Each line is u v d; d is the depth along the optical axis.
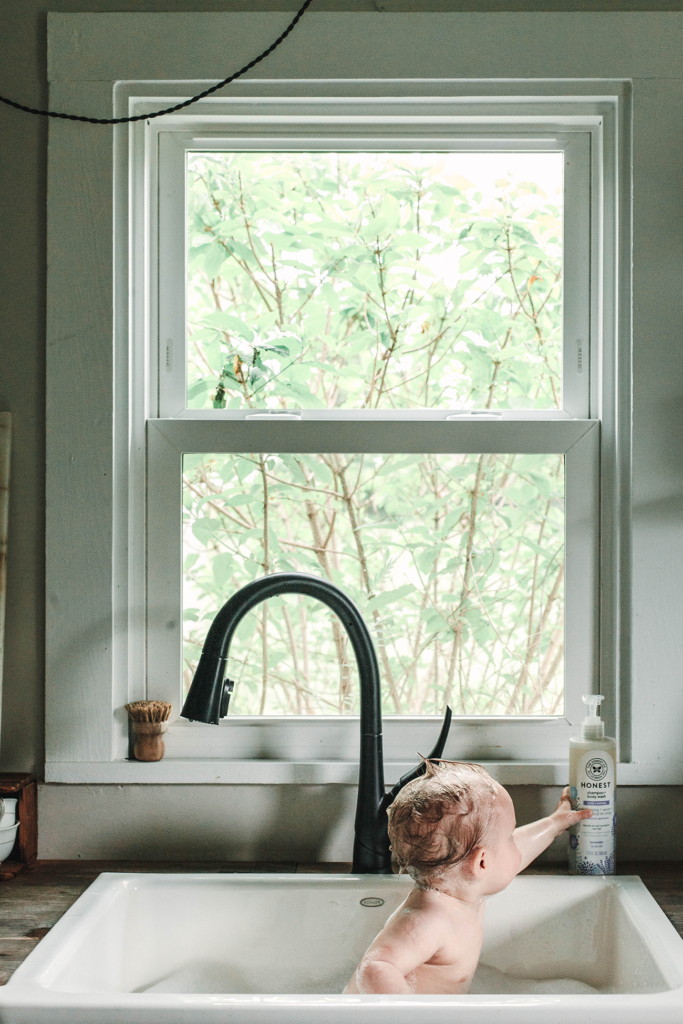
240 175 1.40
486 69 1.30
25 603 1.32
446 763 1.07
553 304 1.40
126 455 1.33
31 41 1.33
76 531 1.31
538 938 1.13
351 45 1.30
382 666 1.45
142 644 1.35
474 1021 0.79
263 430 1.36
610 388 1.35
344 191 1.41
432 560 1.43
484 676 1.42
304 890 1.12
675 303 1.31
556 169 1.38
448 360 1.42
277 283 1.42
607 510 1.35
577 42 1.30
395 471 1.42
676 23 1.30
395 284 1.43
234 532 1.41
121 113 1.33
